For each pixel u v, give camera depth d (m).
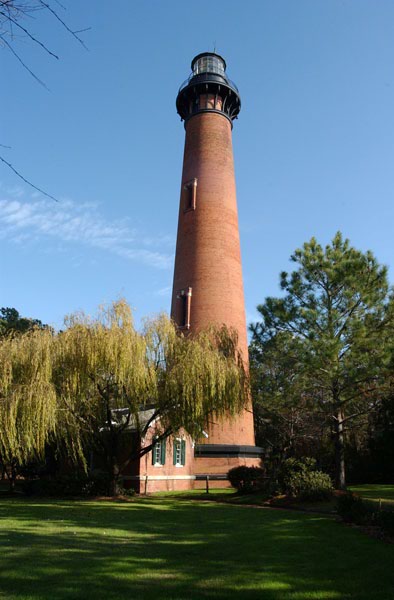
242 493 23.55
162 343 21.16
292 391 22.30
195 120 35.56
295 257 24.58
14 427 17.77
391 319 21.83
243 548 10.57
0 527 13.28
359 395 22.64
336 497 20.09
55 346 19.31
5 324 41.84
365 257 23.16
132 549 10.32
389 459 34.47
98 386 21.00
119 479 24.92
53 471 29.31
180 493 26.41
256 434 37.94
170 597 6.88
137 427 22.42
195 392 20.19
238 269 32.56
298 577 8.09
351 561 9.27
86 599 6.68
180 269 32.34
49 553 9.71
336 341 20.41
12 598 6.66
